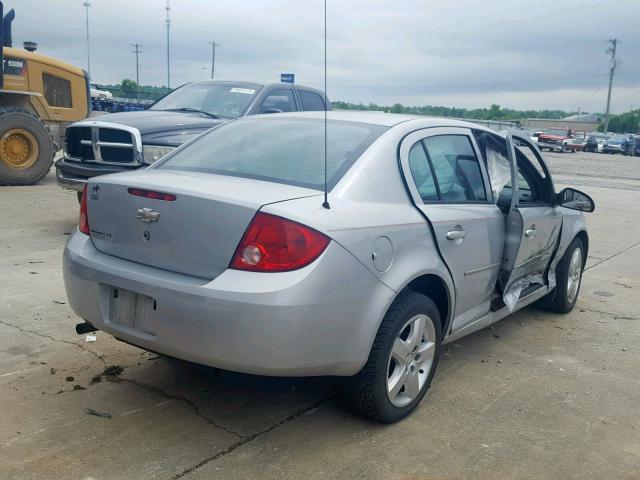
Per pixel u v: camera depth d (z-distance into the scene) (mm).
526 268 4926
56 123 12828
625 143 52344
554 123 104812
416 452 3359
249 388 3965
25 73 12188
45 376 3979
